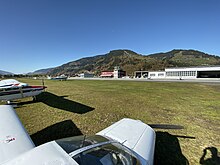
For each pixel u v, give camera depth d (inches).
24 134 116.3
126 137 118.3
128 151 92.3
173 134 196.4
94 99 430.0
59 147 72.1
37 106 340.2
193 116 275.4
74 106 340.5
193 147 163.6
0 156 87.8
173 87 814.5
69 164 58.9
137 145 108.6
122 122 151.6
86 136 100.9
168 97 476.7
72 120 243.0
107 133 123.6
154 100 424.2
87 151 73.0
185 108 333.4
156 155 147.2
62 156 63.6
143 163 90.1
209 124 234.2
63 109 312.3
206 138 185.6
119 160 80.4
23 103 373.7
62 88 745.6
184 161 137.8
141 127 141.3
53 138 181.9
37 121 237.6
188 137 187.9
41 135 189.0
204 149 159.6
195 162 136.4
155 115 279.1
